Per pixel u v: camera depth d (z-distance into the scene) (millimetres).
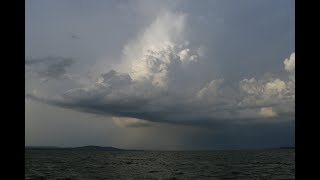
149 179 29141
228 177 28547
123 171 37781
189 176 31031
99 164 51812
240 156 82750
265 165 43406
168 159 75625
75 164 49750
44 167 40969
